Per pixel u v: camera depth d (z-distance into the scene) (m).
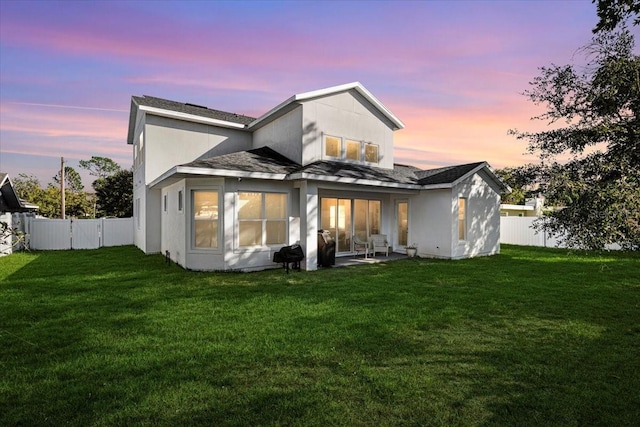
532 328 4.88
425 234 13.07
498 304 6.13
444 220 12.47
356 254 13.27
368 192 13.71
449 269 10.11
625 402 2.92
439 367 3.62
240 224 9.93
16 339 4.37
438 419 2.69
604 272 9.39
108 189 31.00
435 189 12.72
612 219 4.12
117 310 5.74
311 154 12.08
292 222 10.77
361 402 2.93
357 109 13.49
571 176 5.05
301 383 3.25
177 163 13.62
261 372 3.48
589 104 6.52
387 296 6.75
